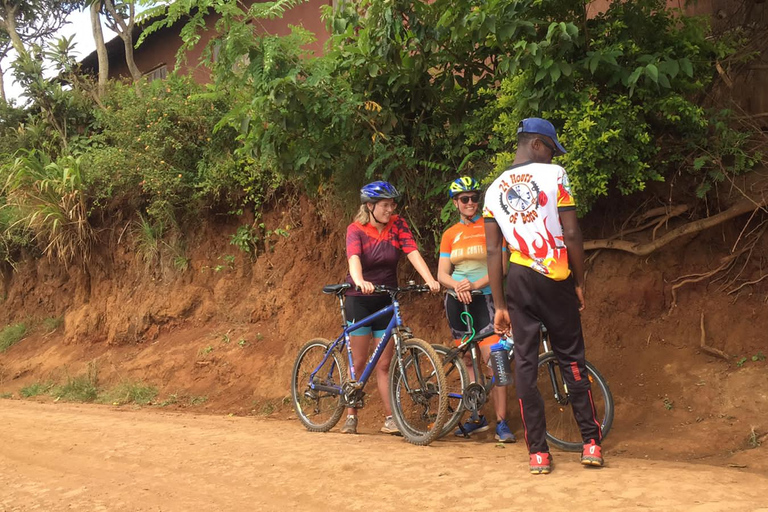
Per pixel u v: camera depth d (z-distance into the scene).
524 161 4.26
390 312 5.84
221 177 9.61
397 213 7.37
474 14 5.85
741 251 6.00
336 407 6.26
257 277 9.38
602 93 5.93
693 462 4.70
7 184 11.15
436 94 6.91
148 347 9.77
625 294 6.36
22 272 13.00
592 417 4.25
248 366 8.44
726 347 5.74
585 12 5.81
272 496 4.11
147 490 4.35
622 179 5.95
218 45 6.42
